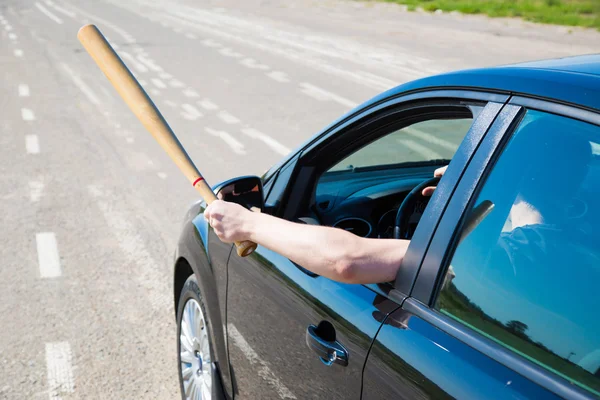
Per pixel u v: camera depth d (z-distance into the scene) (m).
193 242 3.12
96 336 4.22
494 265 1.61
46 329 4.32
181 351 3.38
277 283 2.32
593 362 1.37
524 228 1.58
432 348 1.63
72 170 7.73
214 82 13.13
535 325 1.49
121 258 5.35
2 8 31.34
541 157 1.58
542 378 1.42
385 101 2.12
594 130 1.50
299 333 2.15
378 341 1.77
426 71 13.66
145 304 4.59
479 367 1.52
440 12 24.69
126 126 9.76
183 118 10.27
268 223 1.98
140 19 25.72
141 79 13.68
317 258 1.83
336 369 1.92
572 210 1.52
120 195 6.85
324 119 9.98
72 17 26.77
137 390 3.68
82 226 6.04
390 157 2.80
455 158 1.74
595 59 1.77
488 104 1.72
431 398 1.56
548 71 1.67
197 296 3.13
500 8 23.95
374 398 1.75
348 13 25.75
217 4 31.05
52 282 4.96
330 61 15.27
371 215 2.66
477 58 15.06
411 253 1.78
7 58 16.62
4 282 4.99
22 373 3.86
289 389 2.25
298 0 31.03
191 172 2.24
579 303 1.45
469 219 1.68
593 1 23.48
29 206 6.59
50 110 10.95
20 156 8.36
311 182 2.57
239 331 2.64
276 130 9.41
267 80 13.19
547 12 22.69
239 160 8.05
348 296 1.96
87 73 14.23
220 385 2.92
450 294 1.67
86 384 3.74
